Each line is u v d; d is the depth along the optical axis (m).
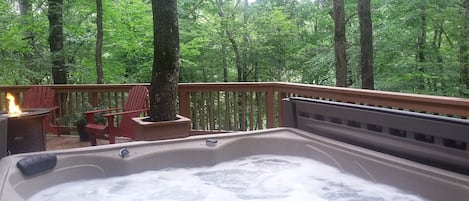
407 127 2.81
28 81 9.47
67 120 5.55
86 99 6.09
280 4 12.73
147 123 3.88
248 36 11.11
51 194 3.01
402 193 2.75
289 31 11.19
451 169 2.55
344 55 7.70
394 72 8.95
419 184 2.64
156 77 4.02
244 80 11.66
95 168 3.30
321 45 11.70
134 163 3.41
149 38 9.89
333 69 10.56
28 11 8.75
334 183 3.21
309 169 3.54
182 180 3.42
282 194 3.11
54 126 5.66
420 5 8.06
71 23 8.75
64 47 8.53
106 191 3.17
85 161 3.27
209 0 11.74
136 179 3.37
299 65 11.55
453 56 8.23
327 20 12.22
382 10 9.23
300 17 12.61
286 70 11.66
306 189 3.18
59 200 2.97
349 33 9.74
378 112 3.05
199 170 3.64
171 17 3.95
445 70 8.31
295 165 3.67
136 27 9.74
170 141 3.72
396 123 2.90
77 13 8.97
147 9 9.84
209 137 3.87
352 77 9.69
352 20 10.81
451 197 2.43
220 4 11.77
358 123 3.29
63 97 5.95
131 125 4.59
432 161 2.68
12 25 8.41
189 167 3.63
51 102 5.55
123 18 9.57
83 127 5.40
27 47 8.68
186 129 4.07
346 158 3.25
